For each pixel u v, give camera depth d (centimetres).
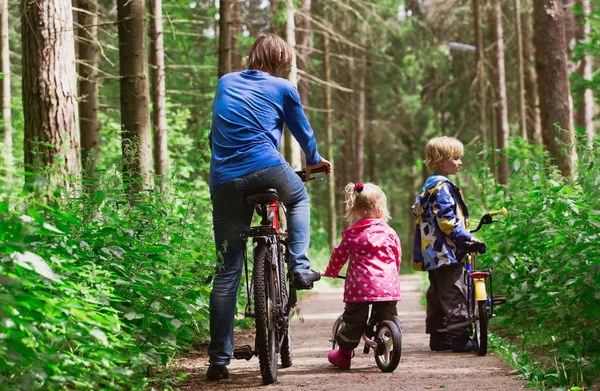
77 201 691
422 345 845
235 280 605
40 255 512
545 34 1513
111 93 2584
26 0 892
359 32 3512
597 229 693
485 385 554
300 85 2984
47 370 434
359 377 609
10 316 411
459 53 4112
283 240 636
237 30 2245
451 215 774
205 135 783
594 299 704
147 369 571
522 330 883
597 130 2948
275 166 580
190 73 2253
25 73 894
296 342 894
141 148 1071
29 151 887
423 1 4344
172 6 2444
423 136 4644
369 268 659
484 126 3253
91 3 1650
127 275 611
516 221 941
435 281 799
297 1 2080
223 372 598
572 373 546
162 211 767
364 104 4425
